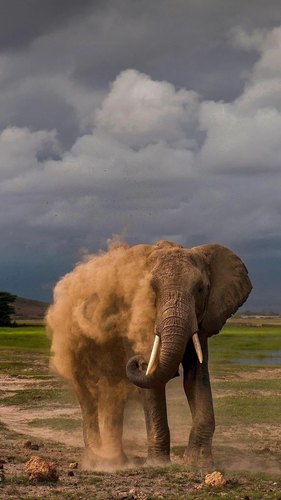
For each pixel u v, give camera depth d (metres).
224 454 14.23
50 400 22.86
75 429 17.97
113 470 11.52
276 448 15.10
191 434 12.00
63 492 9.55
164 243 13.09
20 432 17.41
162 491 9.79
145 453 14.95
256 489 10.02
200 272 12.18
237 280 12.93
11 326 112.81
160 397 12.12
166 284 11.80
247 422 18.25
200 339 12.49
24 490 9.66
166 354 11.17
